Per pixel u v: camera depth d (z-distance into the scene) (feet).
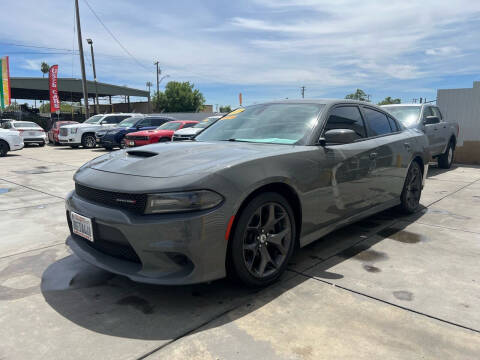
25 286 8.96
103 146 53.67
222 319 7.45
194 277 7.38
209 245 7.39
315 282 9.11
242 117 12.30
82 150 53.93
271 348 6.53
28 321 7.39
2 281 9.23
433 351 6.46
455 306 7.97
